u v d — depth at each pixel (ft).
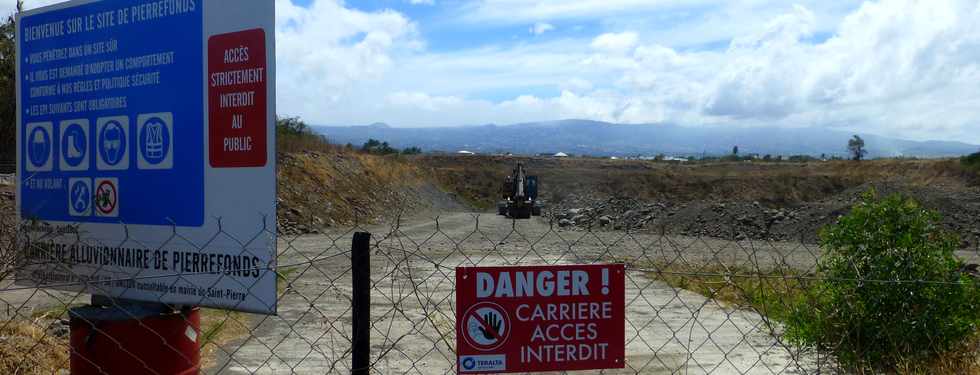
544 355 12.71
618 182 207.41
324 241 82.02
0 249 17.70
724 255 68.39
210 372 21.71
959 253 67.97
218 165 14.12
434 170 209.87
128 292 15.15
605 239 90.94
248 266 13.88
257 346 25.79
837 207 105.09
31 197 16.51
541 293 12.67
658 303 36.40
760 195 189.47
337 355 24.17
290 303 36.76
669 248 75.82
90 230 15.65
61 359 19.52
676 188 200.75
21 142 16.65
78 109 15.78
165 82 14.62
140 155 14.97
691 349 25.26
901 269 18.37
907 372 17.26
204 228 14.26
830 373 18.72
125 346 14.25
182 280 14.47
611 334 12.85
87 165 15.69
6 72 79.61
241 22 13.75
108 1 15.29
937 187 166.50
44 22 16.17
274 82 13.51
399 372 22.07
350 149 160.97
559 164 240.53
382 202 135.33
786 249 81.30
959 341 18.51
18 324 20.57
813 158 262.47
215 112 14.12
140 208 14.99
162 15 14.64
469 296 12.51
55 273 16.11
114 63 15.25
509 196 145.48
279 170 114.83
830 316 18.94
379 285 41.27
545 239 90.02
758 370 20.93
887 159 208.33
